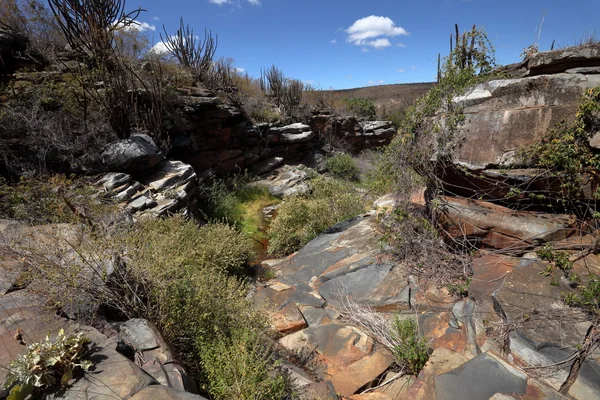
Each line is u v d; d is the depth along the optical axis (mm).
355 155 17078
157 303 2869
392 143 4809
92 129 6680
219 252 5074
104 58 7387
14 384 1889
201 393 2514
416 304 3842
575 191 3369
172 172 7320
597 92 3078
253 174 11617
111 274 2840
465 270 3896
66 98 6703
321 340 3609
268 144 12539
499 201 4000
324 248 5770
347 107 19453
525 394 2303
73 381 1960
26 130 5945
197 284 3217
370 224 5984
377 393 2838
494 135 3752
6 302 2594
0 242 3158
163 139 8180
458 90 4023
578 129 3197
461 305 3461
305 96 18312
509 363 2568
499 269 3572
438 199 4207
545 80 3471
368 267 4672
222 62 12836
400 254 4656
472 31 4105
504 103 3730
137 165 6812
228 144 10711
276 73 15508
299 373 3076
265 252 7156
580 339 2609
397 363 3107
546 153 3369
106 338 2303
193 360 2742
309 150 14734
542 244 3572
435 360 2811
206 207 8680
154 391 1909
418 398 2531
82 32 7418
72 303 2553
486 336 2943
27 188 4652
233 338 2771
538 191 3623
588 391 2320
